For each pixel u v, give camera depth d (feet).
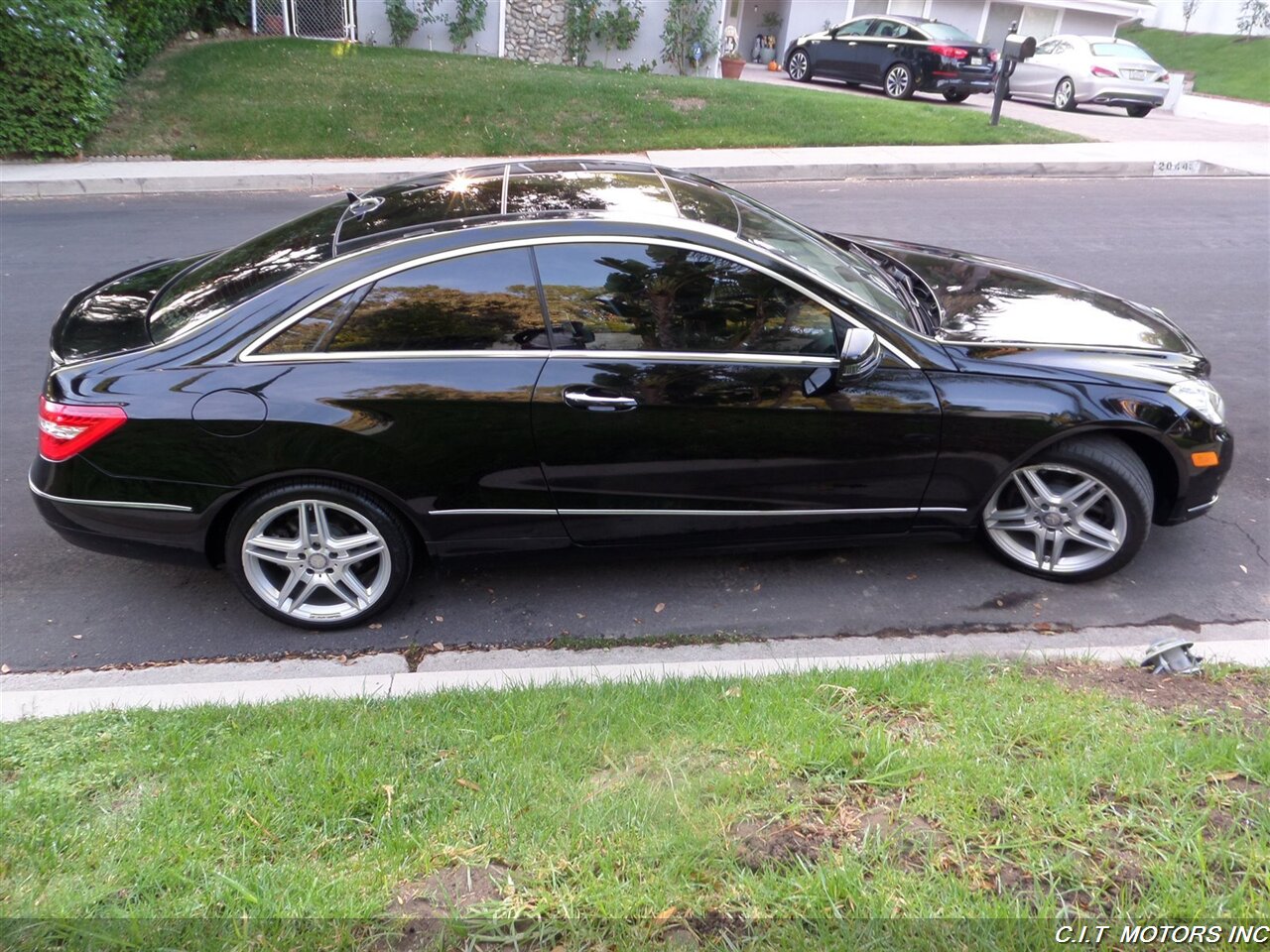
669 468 12.33
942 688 10.14
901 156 41.16
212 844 8.04
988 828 7.86
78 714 10.43
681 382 11.86
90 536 12.21
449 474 12.02
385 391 11.51
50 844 8.07
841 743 8.95
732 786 8.50
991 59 59.21
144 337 11.93
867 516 13.02
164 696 11.03
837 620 13.00
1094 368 12.59
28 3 36.96
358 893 7.44
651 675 11.11
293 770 8.98
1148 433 12.48
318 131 42.88
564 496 12.42
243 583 12.60
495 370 11.66
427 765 9.12
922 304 13.87
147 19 46.83
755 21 86.89
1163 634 12.47
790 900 7.20
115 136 41.47
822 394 12.05
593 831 7.97
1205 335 22.17
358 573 12.98
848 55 64.03
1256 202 34.60
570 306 11.73
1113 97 59.21
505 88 47.37
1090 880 7.31
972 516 13.17
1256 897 7.04
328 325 11.51
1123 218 32.27
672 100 47.52
